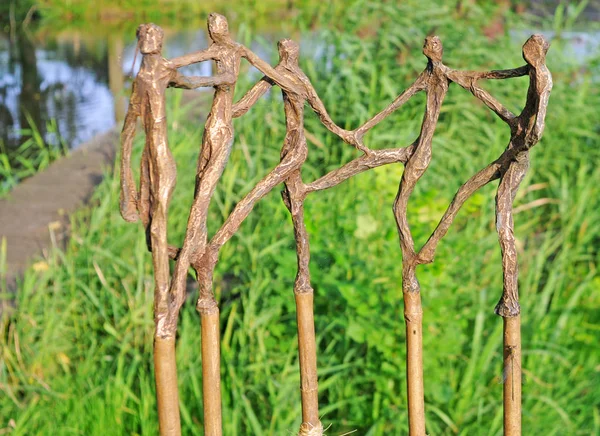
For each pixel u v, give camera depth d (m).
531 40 1.19
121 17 12.27
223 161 1.18
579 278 3.27
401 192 1.35
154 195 1.09
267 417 2.53
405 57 4.34
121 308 3.02
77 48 9.98
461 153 3.87
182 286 1.15
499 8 4.72
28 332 2.87
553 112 4.12
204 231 1.18
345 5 4.75
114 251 3.27
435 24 4.41
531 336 2.77
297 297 1.41
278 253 3.04
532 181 3.98
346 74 4.06
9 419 2.56
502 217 1.28
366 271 2.71
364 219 2.74
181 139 4.03
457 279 2.96
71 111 6.97
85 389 2.64
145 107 1.07
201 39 9.73
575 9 4.67
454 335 2.54
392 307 2.63
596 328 2.82
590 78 4.40
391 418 2.45
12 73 8.54
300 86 1.29
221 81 1.15
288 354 2.65
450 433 2.49
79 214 3.71
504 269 1.29
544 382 2.67
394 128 3.98
